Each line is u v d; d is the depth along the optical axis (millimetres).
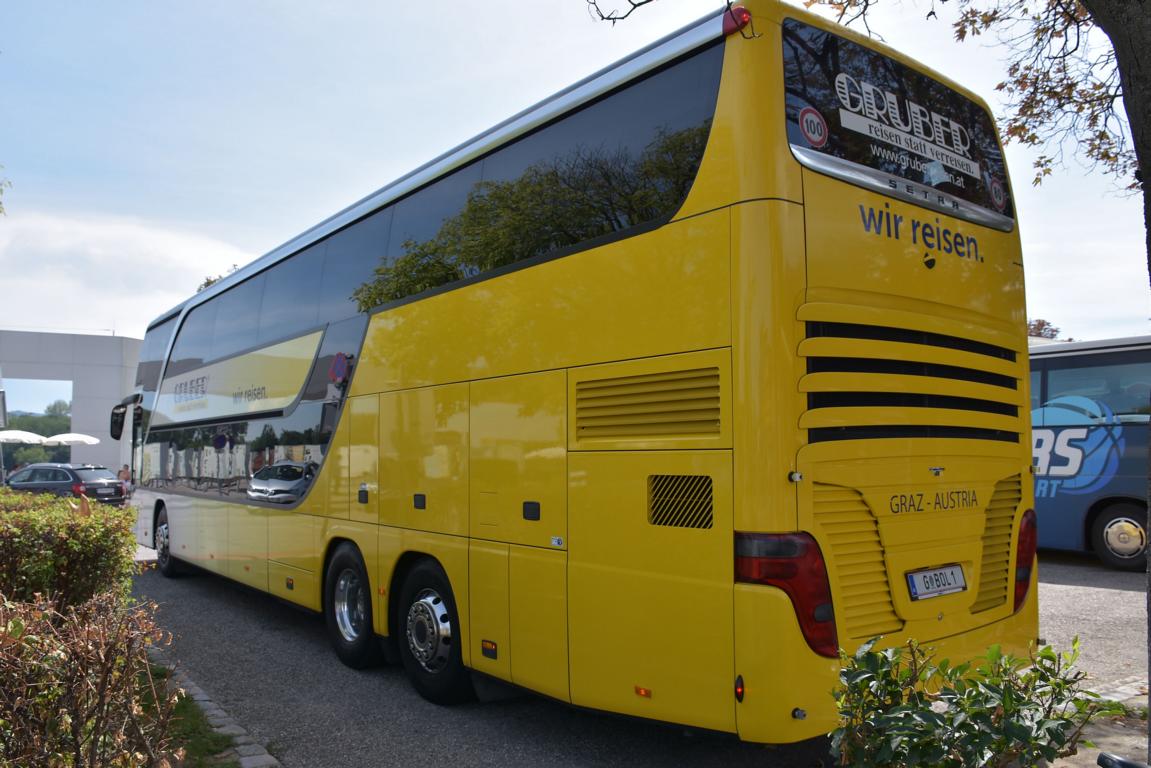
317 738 5602
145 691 4184
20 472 26078
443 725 5855
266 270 9766
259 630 9133
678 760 5156
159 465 13500
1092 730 5438
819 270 4180
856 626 4141
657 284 4465
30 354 39219
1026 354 5570
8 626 3463
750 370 3955
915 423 4570
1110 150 9086
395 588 6762
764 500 3887
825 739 5277
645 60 4781
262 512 9250
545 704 6352
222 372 10828
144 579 13031
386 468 6859
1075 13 7934
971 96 5477
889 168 4699
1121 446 12156
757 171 4086
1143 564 11977
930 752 2633
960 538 4816
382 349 7051
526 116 5676
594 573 4699
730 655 3959
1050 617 8984
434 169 6637
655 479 4383
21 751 3285
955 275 4988
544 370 5184
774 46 4270
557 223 5250
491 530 5559
